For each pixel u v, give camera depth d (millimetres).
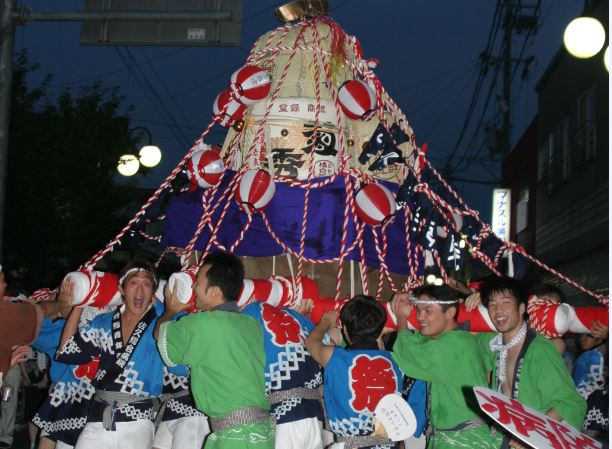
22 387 12859
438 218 7633
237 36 9602
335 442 5340
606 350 7039
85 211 16906
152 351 5719
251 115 8352
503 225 27031
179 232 8094
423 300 5391
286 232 7469
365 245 7633
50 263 16234
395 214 7812
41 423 6414
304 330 5816
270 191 7141
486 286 5348
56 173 15586
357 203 7188
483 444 5102
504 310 5227
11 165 14820
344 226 7188
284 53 8453
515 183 28406
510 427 4148
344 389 5238
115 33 9672
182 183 7895
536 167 24781
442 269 7750
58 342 6426
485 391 4543
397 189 8133
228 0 9648
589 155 18266
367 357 5305
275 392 5566
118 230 17969
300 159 7965
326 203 7402
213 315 4965
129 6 9695
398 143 7562
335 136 8109
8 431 10789
